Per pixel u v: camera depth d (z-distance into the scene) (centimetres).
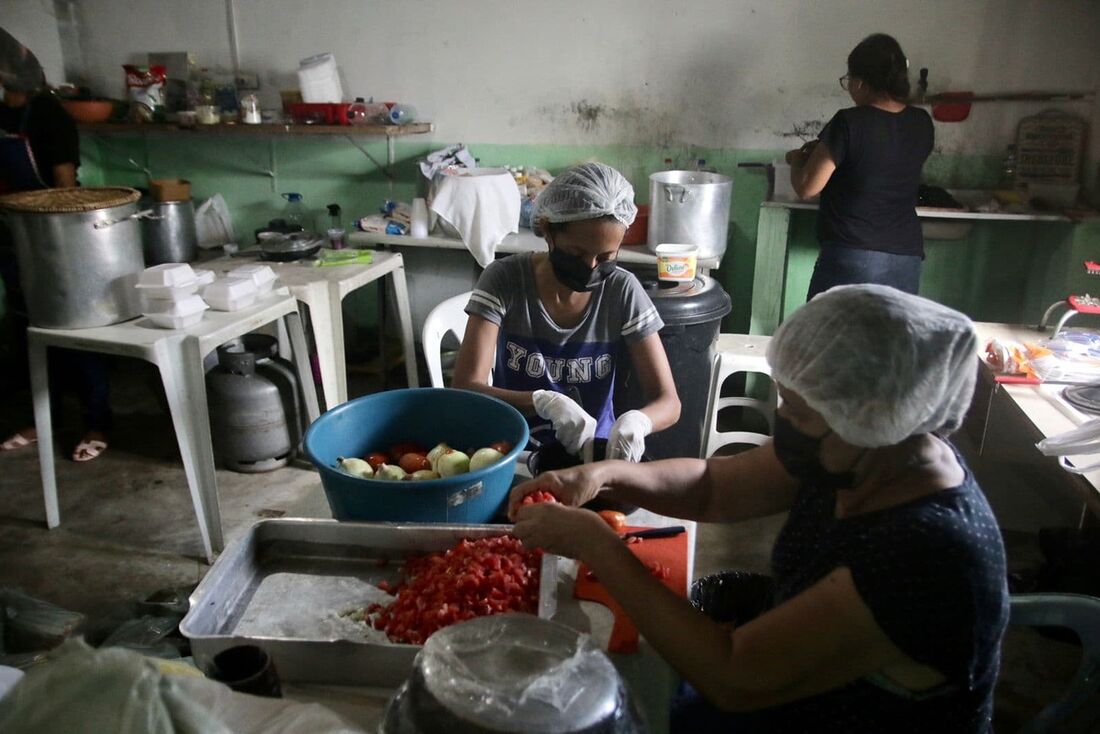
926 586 84
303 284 294
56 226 231
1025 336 245
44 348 250
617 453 154
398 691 79
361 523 116
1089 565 221
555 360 181
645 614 95
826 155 277
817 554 97
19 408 361
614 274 179
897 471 92
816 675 88
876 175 279
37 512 278
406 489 117
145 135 421
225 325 249
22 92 350
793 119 350
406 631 101
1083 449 167
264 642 93
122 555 254
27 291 242
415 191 402
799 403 91
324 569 115
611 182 158
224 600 105
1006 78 328
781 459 99
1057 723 138
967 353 85
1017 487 261
